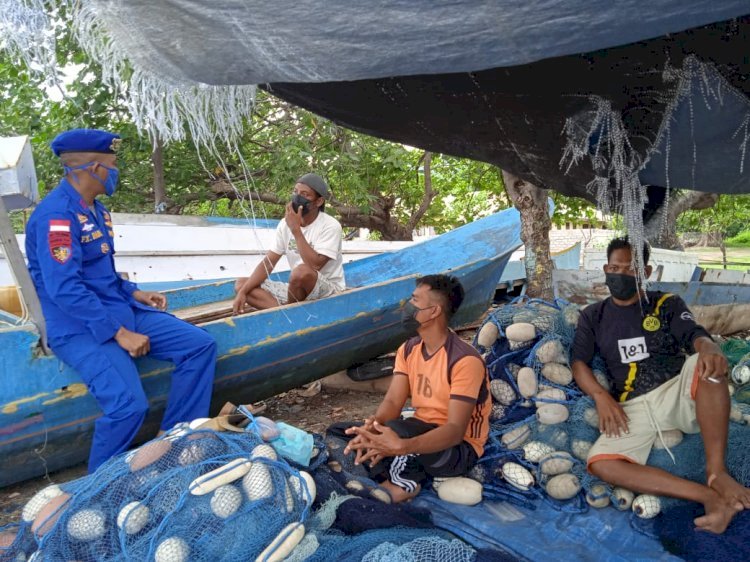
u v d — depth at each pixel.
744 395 4.19
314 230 5.64
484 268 7.37
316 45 2.24
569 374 3.97
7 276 6.94
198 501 2.71
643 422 3.56
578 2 1.92
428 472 3.57
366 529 3.00
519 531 3.29
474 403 3.43
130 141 9.17
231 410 3.49
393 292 6.04
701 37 2.55
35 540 2.80
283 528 2.73
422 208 13.53
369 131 3.61
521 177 3.77
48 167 8.67
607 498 3.45
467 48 2.10
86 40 2.29
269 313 5.05
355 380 6.32
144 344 4.01
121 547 2.63
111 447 3.89
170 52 2.35
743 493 3.09
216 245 8.77
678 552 3.05
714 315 7.59
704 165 2.91
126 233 8.08
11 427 3.97
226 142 2.69
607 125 2.97
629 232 3.12
